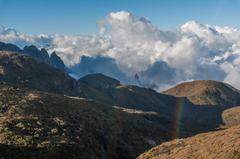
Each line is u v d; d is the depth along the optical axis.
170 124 184.25
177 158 64.81
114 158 98.75
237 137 62.66
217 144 62.28
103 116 126.94
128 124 132.38
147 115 176.88
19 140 80.12
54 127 95.31
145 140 123.62
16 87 136.88
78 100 137.00
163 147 77.19
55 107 115.25
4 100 109.69
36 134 86.62
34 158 74.38
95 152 91.44
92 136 100.06
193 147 67.56
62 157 78.94
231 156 55.31
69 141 87.00
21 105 107.25
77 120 108.50
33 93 127.81
